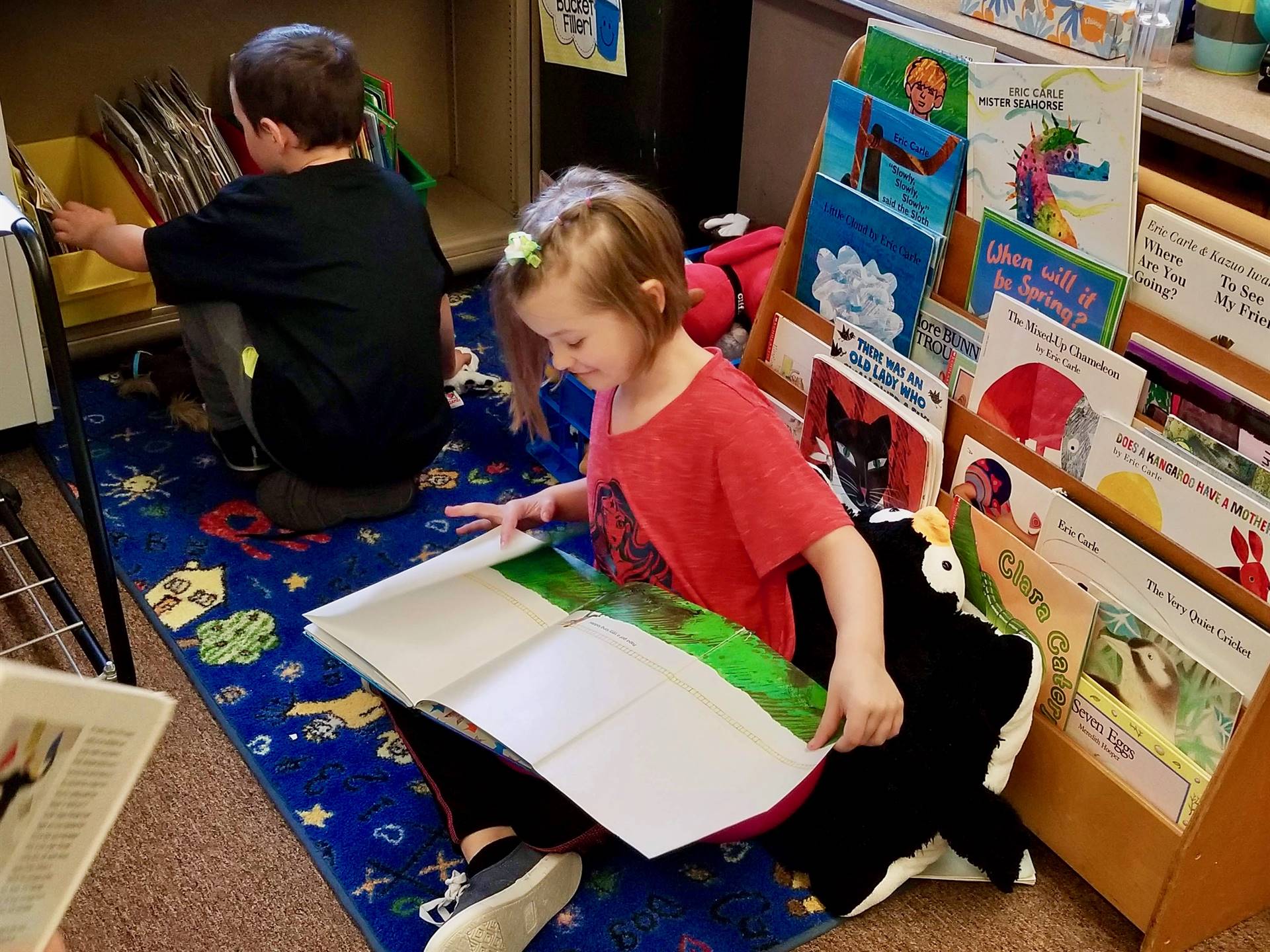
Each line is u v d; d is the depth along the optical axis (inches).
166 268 63.9
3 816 21.1
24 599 61.0
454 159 98.1
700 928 46.4
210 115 76.7
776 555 45.1
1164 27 50.4
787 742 41.3
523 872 44.5
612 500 48.5
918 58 50.4
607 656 44.2
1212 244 41.0
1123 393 44.1
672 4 74.1
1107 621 45.3
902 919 47.3
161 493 69.1
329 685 56.9
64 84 80.7
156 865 48.1
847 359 55.9
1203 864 43.8
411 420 66.6
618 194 43.4
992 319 48.5
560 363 44.9
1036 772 49.0
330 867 48.2
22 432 72.7
